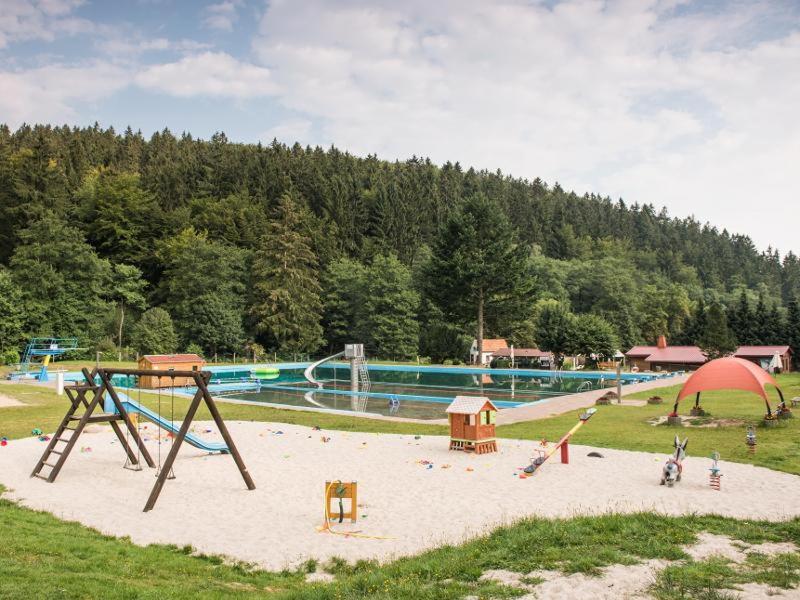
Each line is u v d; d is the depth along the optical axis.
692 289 130.25
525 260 61.22
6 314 55.06
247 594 8.11
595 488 13.93
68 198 78.12
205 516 12.40
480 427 18.77
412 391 44.62
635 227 176.38
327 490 11.61
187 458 18.55
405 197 116.12
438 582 8.30
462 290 58.81
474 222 60.50
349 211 99.25
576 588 7.75
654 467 16.00
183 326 66.50
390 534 10.99
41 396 32.16
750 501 12.37
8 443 20.61
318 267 82.31
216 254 70.12
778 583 7.68
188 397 35.47
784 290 174.75
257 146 128.75
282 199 84.75
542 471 15.91
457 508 12.59
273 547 10.41
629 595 7.46
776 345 64.06
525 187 180.25
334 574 9.20
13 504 13.16
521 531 10.43
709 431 20.64
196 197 90.06
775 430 19.88
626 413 26.30
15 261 59.53
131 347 61.53
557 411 28.31
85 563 8.94
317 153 141.50
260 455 18.89
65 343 58.72
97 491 14.59
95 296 63.22
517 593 7.65
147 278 76.06
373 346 75.69
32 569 8.26
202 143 143.12
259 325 69.75
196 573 9.07
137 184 86.94
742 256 188.75
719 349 56.88
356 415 28.50
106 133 154.88
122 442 17.22
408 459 17.98
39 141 92.38
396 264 77.25
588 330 62.75
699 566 8.38
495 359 64.38
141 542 10.66
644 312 98.31
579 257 130.12
